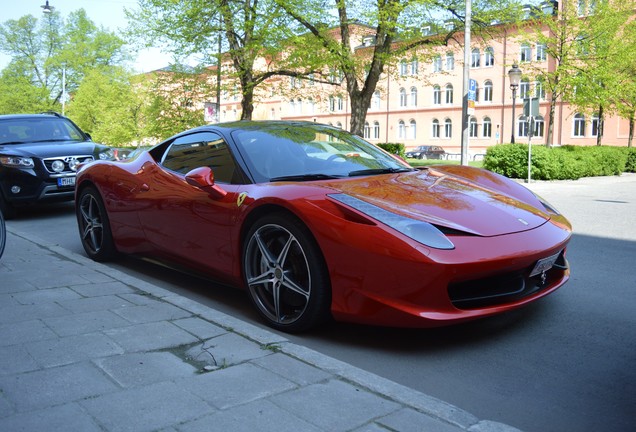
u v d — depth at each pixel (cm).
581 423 212
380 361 274
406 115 5912
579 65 2300
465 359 275
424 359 276
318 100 2438
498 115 5212
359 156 396
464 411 208
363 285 275
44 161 818
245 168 354
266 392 220
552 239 303
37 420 196
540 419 215
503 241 281
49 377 233
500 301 289
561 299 377
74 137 952
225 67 1958
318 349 289
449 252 263
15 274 421
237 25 1752
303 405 209
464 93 1680
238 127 398
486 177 398
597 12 2225
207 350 266
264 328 324
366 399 216
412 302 267
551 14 2316
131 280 400
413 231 271
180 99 2119
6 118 932
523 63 2394
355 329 319
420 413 205
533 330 316
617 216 832
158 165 429
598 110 2627
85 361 251
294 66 1861
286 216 304
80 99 3528
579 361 272
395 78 2197
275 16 1695
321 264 291
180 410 204
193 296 395
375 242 270
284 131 400
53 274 421
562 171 1823
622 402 229
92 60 5266
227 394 218
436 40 1988
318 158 375
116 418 198
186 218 378
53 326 299
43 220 811
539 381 250
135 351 263
